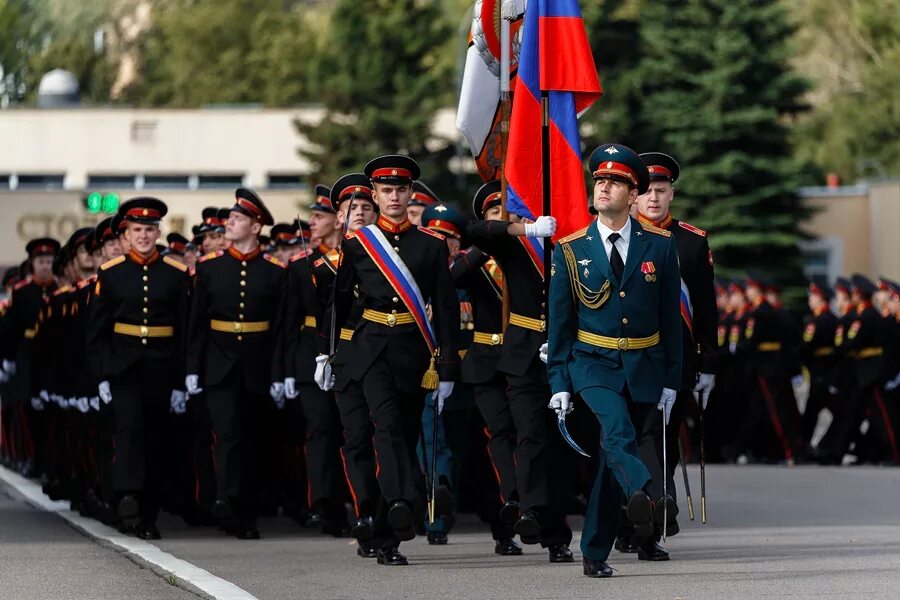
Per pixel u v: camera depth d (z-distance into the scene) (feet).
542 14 81.00
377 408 74.28
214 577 71.67
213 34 547.49
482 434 88.53
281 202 340.80
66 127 369.50
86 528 95.61
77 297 102.06
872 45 451.94
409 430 76.33
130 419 90.53
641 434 68.33
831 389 158.20
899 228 312.50
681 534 89.66
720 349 156.35
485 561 77.20
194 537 91.61
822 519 98.27
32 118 369.09
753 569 72.33
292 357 91.04
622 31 304.71
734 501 111.04
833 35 456.45
